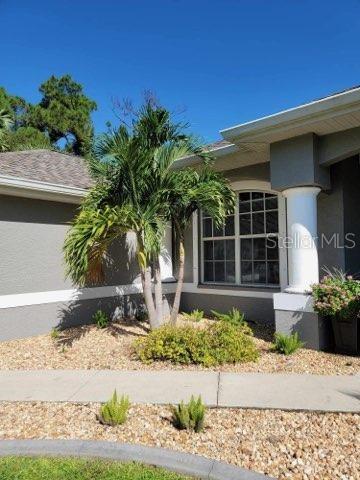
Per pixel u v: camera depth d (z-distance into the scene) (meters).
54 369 5.63
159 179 6.87
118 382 4.93
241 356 5.72
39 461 3.14
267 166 8.52
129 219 6.61
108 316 9.05
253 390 4.53
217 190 6.93
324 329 6.32
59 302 8.22
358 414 3.86
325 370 5.27
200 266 10.06
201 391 4.53
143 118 6.99
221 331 6.11
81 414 3.99
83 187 8.61
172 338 6.03
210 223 9.99
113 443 3.29
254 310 8.91
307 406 4.02
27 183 7.26
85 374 5.31
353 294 5.73
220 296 9.53
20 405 4.26
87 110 36.50
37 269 7.91
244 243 9.36
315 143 6.21
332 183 7.26
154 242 6.56
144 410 4.04
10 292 7.45
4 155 10.74
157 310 7.45
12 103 33.34
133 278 9.67
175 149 7.05
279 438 3.42
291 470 2.94
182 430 3.58
